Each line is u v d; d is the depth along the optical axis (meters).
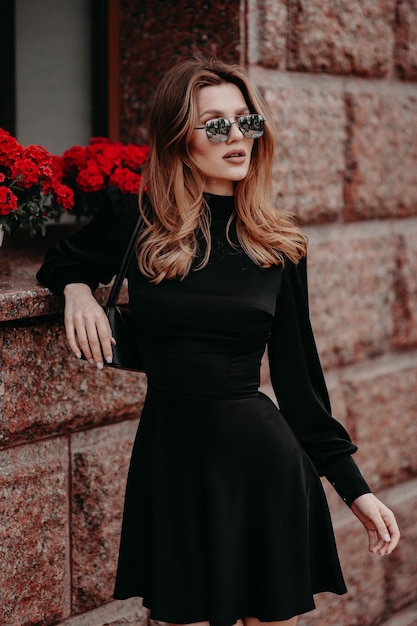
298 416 2.52
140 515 2.45
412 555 4.39
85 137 3.69
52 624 2.91
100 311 2.41
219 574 2.32
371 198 3.99
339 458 2.49
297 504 2.41
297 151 3.60
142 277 2.41
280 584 2.37
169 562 2.37
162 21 3.54
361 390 4.04
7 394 2.66
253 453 2.38
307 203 3.67
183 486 2.37
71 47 3.59
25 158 2.70
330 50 3.69
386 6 3.95
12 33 3.38
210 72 2.43
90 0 3.63
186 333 2.34
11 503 2.72
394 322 4.19
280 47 3.47
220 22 3.39
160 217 2.43
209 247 2.39
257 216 2.46
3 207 2.62
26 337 2.69
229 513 2.35
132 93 3.66
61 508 2.89
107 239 2.57
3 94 3.38
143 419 2.46
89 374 2.90
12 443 2.71
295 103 3.57
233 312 2.35
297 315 2.52
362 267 3.98
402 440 4.29
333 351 3.88
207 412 2.36
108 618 3.11
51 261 2.59
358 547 4.09
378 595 4.22
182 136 2.40
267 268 2.44
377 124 3.98
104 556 3.05
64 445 2.89
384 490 4.24
